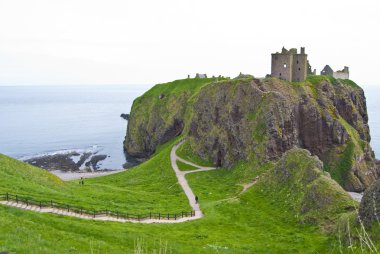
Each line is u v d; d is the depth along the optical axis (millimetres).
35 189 67812
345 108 159250
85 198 74312
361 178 140125
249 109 130750
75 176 152500
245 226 68938
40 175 82250
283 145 120625
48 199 63125
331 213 65750
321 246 56062
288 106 128000
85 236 48375
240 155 123688
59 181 86438
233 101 136750
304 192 75188
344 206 65625
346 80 181375
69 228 50625
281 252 56031
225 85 145125
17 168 78500
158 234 57812
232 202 82062
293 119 129500
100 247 44406
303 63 150250
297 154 88500
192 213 76000
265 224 69562
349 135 146000
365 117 177125
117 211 66438
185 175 119750
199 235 60625
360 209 52219
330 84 155375
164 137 189250
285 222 70000
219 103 142875
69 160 190250
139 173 130875
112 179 125500
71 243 43000
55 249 39406
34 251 36094
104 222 58438
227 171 122438
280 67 150000
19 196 59344
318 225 64562
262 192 87125
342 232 53781
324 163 140000
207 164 133500
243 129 127750
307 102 141000
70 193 77000
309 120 139875
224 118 137250
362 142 152625
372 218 49000
